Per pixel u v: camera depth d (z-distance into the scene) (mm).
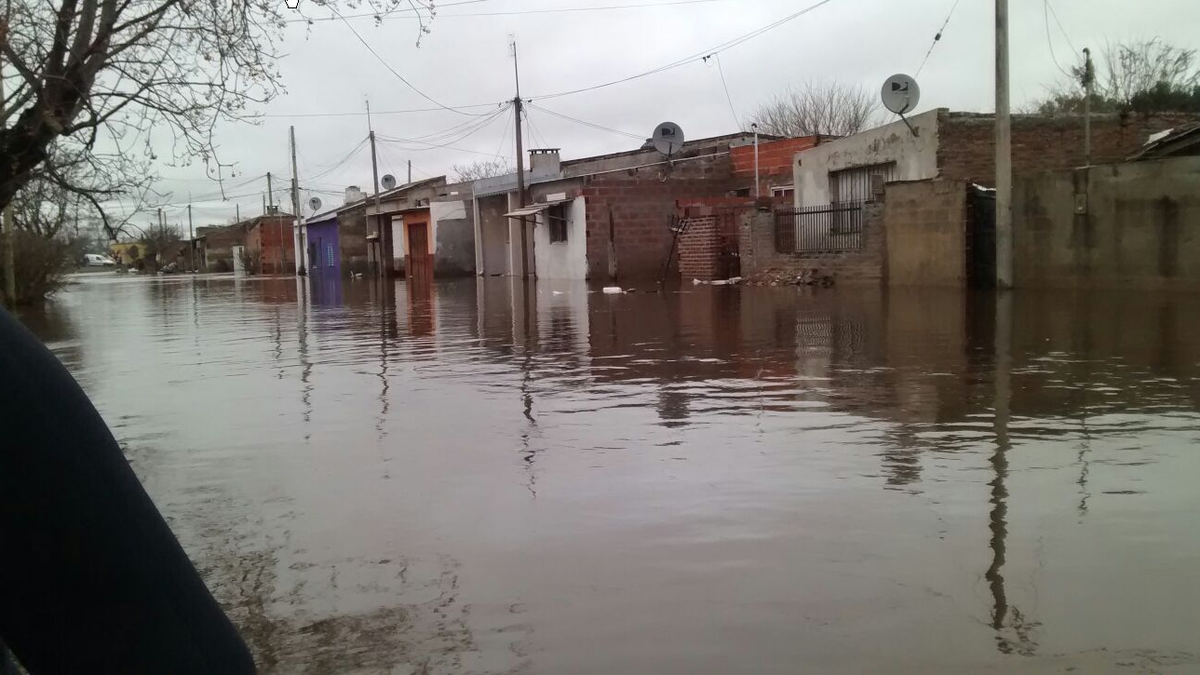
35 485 1098
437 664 2959
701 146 31625
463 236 38688
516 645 3059
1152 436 5398
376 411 7066
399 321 15297
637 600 3363
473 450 5672
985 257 15914
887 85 18391
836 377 7758
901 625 3096
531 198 32375
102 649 1141
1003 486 4527
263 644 3133
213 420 6930
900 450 5277
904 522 4062
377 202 43469
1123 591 3303
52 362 1176
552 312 15852
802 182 22328
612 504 4480
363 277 44000
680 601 3342
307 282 39156
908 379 7523
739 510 4309
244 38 7043
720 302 16484
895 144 18828
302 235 53375
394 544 4047
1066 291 14445
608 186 27719
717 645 3000
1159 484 4484
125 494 1188
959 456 5094
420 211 40062
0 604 1119
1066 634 3004
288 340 12703
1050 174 14883
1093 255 14273
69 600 1125
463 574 3676
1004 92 14781
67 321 17875
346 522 4367
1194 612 3133
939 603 3250
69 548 1117
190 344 12570
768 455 5270
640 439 5793
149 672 1159
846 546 3807
